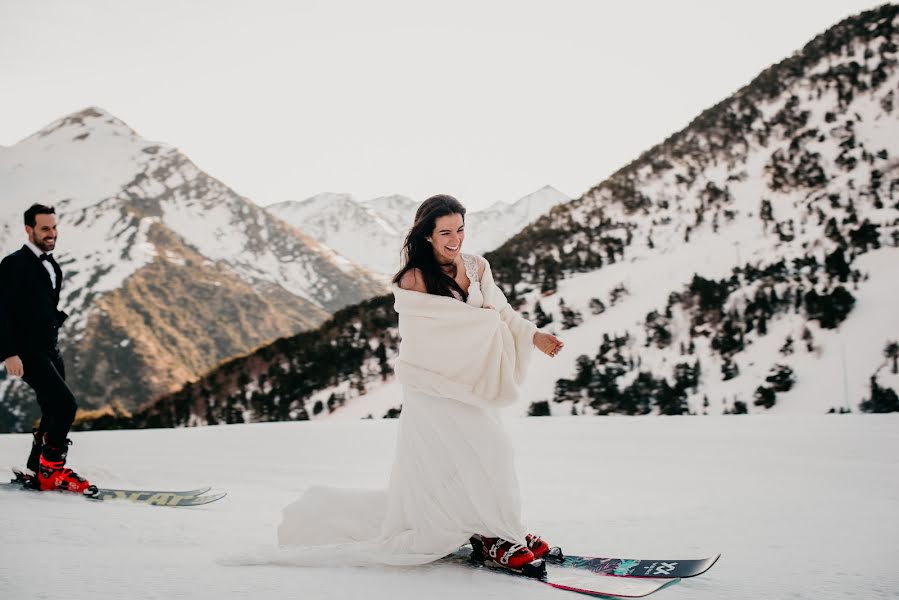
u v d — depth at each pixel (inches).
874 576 90.0
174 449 308.2
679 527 127.5
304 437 350.3
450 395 101.9
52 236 172.6
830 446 249.6
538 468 227.0
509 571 96.4
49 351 171.0
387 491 109.8
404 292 105.4
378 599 78.3
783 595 82.7
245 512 150.3
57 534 112.4
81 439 372.8
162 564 93.4
